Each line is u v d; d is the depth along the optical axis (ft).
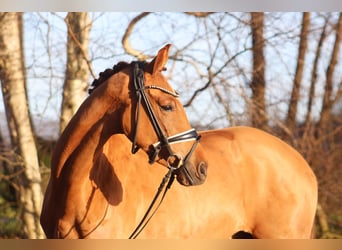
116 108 16.25
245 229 21.62
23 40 35.42
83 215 16.62
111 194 17.20
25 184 34.83
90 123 16.34
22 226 36.52
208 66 35.58
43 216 17.89
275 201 21.43
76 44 33.45
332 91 42.50
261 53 37.88
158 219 18.39
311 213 22.39
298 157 22.85
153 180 18.60
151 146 16.14
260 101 38.63
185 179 16.33
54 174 17.06
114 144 17.74
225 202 20.40
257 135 22.39
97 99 16.37
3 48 33.65
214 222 20.15
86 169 16.44
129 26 34.06
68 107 34.27
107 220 17.01
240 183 21.04
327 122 42.88
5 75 34.04
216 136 21.88
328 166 40.24
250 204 21.30
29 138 34.60
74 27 33.58
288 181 21.74
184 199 19.12
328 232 40.22
